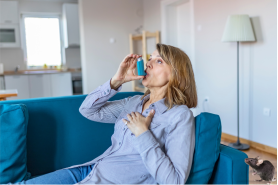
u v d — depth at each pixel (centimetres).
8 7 558
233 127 350
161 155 98
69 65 667
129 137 113
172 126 106
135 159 111
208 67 379
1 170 123
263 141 312
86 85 510
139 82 521
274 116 297
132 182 108
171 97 113
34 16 638
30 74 567
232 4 331
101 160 120
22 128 129
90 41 505
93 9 502
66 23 604
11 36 566
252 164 117
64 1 647
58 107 155
